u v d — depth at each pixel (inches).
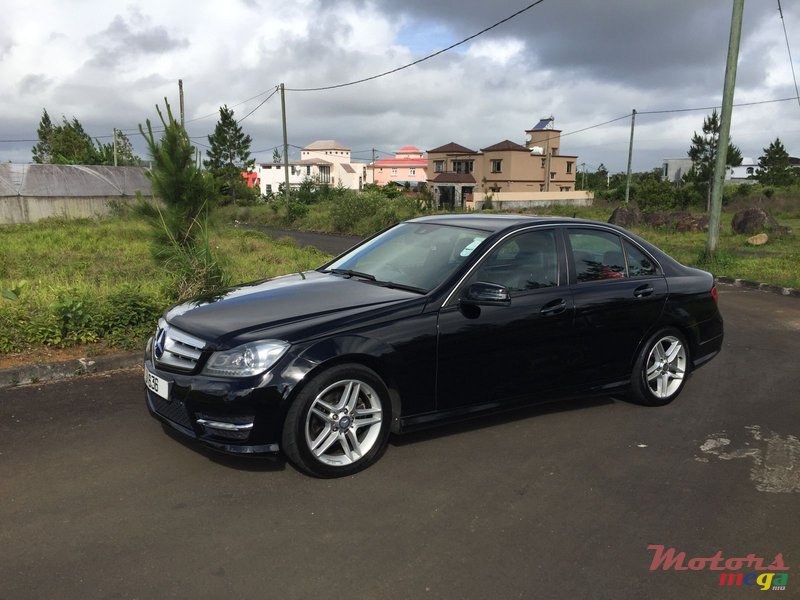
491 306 170.6
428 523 133.0
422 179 3890.3
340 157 4313.5
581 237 197.9
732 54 615.8
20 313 248.1
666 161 3164.4
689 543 129.6
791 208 1578.5
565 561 121.4
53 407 190.7
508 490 149.0
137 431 174.7
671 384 216.1
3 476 146.9
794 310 413.7
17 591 106.3
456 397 167.9
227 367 141.1
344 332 149.3
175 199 323.3
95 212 1323.8
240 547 121.7
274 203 1707.7
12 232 908.6
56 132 2333.9
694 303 215.5
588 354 191.3
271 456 143.5
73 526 127.0
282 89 1594.5
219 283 303.4
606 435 185.5
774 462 170.6
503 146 2384.4
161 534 125.3
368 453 154.6
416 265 181.9
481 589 111.7
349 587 110.8
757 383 242.8
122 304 256.2
